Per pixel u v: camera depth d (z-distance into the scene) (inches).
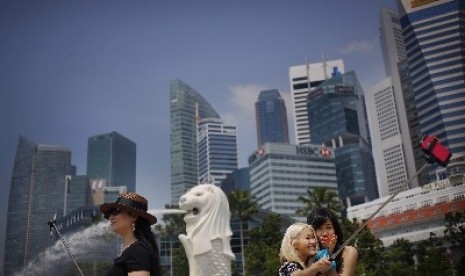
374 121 5644.7
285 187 5585.6
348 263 185.8
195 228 684.7
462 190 3221.0
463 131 3385.8
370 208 3622.0
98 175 6692.9
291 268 173.8
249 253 2425.0
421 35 3688.5
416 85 3722.9
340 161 6609.3
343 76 7623.0
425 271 2263.8
